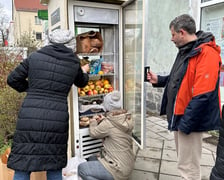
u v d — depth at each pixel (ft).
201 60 5.42
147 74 6.88
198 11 12.50
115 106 6.83
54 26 8.18
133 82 7.75
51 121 5.19
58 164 5.35
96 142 7.98
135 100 7.67
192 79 5.66
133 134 7.88
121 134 6.56
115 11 7.84
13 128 8.33
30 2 73.46
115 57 8.36
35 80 5.34
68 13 7.02
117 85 8.48
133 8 7.27
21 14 70.59
